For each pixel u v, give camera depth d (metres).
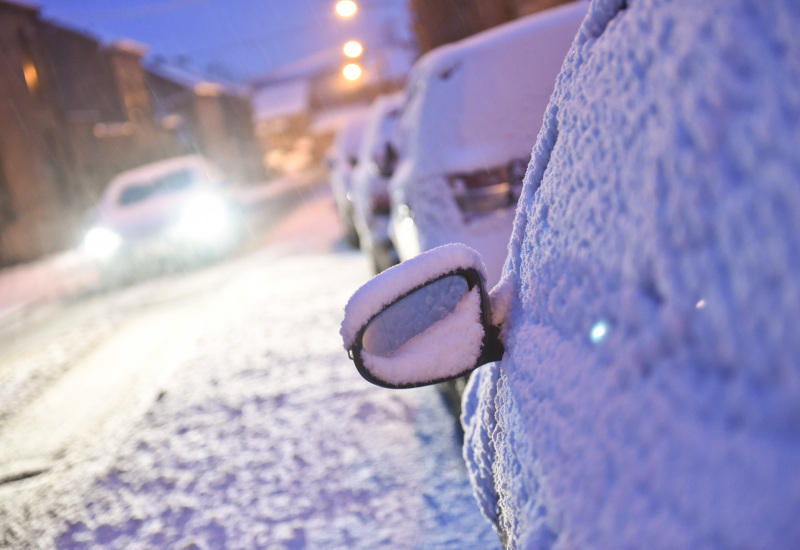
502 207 3.50
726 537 0.66
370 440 3.44
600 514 0.84
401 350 1.31
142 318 7.76
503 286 1.41
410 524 2.67
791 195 0.64
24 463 4.12
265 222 16.59
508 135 3.55
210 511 3.04
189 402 4.39
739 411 0.68
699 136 0.76
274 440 3.62
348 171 9.34
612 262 0.93
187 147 36.62
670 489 0.74
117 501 3.28
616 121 0.96
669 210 0.80
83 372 5.96
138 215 10.57
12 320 9.93
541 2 9.69
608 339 0.92
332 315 5.93
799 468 0.61
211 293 8.35
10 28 20.06
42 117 21.16
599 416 0.90
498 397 1.36
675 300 0.79
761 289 0.66
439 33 12.20
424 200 3.67
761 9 0.71
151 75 39.09
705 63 0.76
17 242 18.72
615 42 1.02
